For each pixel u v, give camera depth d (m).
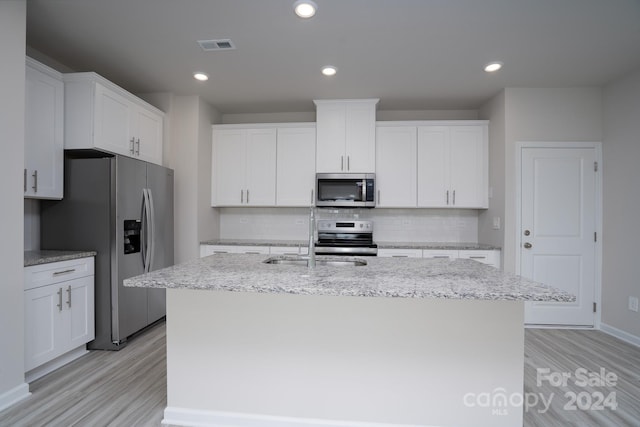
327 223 4.03
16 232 1.92
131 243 2.87
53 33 2.44
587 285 3.30
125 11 2.16
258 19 2.25
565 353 2.70
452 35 2.42
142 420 1.77
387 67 2.95
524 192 3.35
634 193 2.94
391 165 3.81
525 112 3.34
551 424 1.77
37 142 2.38
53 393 2.03
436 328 1.63
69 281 2.41
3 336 1.85
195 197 3.67
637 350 2.76
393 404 1.65
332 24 2.30
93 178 2.67
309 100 3.82
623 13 2.14
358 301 1.67
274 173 3.93
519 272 3.35
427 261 2.09
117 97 2.88
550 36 2.42
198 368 1.75
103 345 2.68
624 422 1.79
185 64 2.93
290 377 1.70
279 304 1.70
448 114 4.09
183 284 1.43
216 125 4.01
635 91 2.95
